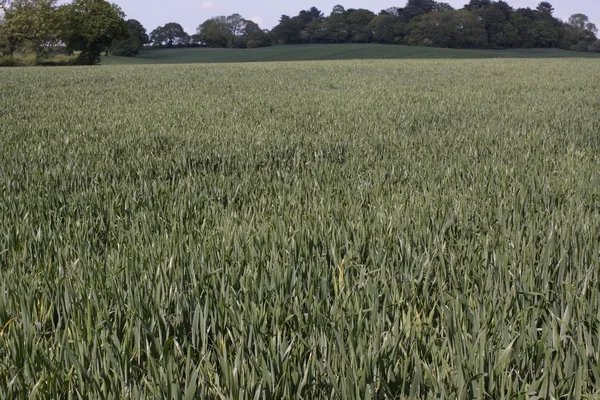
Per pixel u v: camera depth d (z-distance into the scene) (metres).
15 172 6.70
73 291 3.11
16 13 85.00
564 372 2.33
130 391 2.23
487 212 4.71
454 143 8.69
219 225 4.48
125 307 2.97
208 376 2.31
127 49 109.62
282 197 5.29
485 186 5.61
